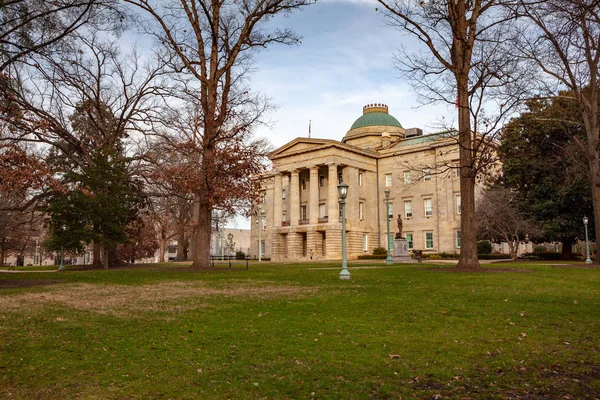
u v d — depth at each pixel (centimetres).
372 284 1827
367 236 7219
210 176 2777
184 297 1484
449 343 883
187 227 5906
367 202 7300
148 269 3050
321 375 709
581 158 3894
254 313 1177
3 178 1912
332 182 6800
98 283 2006
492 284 1789
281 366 751
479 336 940
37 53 2403
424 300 1378
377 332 967
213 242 10962
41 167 2056
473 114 2470
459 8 2447
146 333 961
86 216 3438
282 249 7431
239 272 2647
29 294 1588
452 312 1189
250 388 659
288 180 7800
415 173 6944
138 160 3978
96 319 1097
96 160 3484
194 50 2959
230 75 2895
